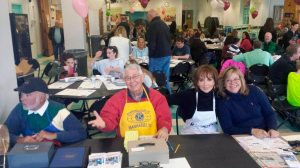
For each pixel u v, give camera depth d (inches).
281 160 59.4
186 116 89.0
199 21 635.5
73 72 158.4
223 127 82.3
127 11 614.9
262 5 552.7
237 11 594.6
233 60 186.7
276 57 211.3
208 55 269.6
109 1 534.3
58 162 53.9
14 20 228.5
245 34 311.4
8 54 91.7
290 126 149.9
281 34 325.1
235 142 68.4
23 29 250.7
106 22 534.9
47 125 73.2
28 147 55.8
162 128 74.0
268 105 87.9
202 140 69.5
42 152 53.6
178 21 639.8
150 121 77.5
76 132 70.1
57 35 355.3
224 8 480.1
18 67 140.3
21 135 74.0
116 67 158.9
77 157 55.9
